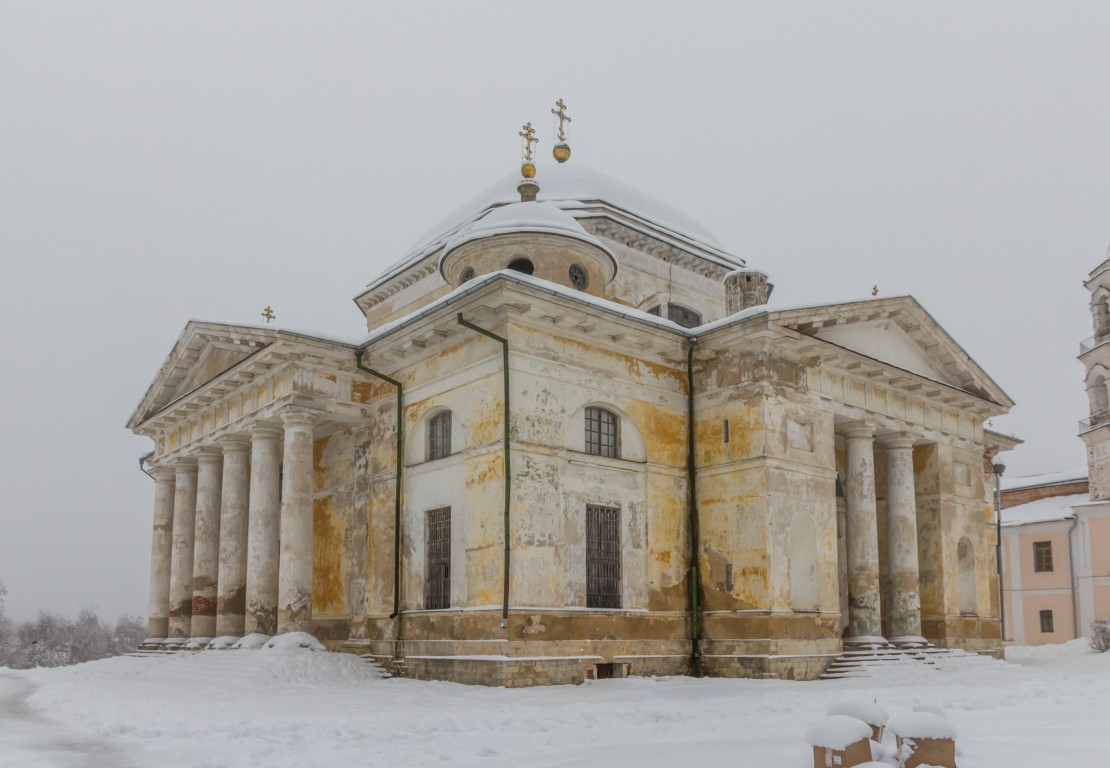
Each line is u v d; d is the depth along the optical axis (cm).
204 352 3098
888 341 2931
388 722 1458
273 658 2302
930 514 3030
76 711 1827
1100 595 5397
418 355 2575
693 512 2584
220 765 1141
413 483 2528
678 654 2462
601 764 1014
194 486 3359
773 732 1306
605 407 2483
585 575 2330
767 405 2486
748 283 2867
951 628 2956
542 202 2997
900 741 873
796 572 2492
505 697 1866
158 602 3428
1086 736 1126
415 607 2439
